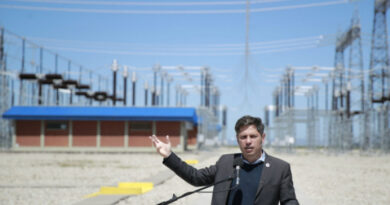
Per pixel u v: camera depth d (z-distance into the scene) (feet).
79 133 118.93
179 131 118.62
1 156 93.35
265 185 11.56
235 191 11.73
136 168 65.82
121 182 46.14
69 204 32.86
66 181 47.85
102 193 37.63
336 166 76.33
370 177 57.06
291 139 126.21
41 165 68.85
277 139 142.61
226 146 237.25
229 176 11.73
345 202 35.40
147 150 118.01
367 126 134.92
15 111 117.91
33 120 118.73
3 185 43.45
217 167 12.25
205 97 164.25
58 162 76.33
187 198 35.68
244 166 11.89
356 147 157.89
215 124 184.24
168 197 36.19
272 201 11.61
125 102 150.92
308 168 70.74
